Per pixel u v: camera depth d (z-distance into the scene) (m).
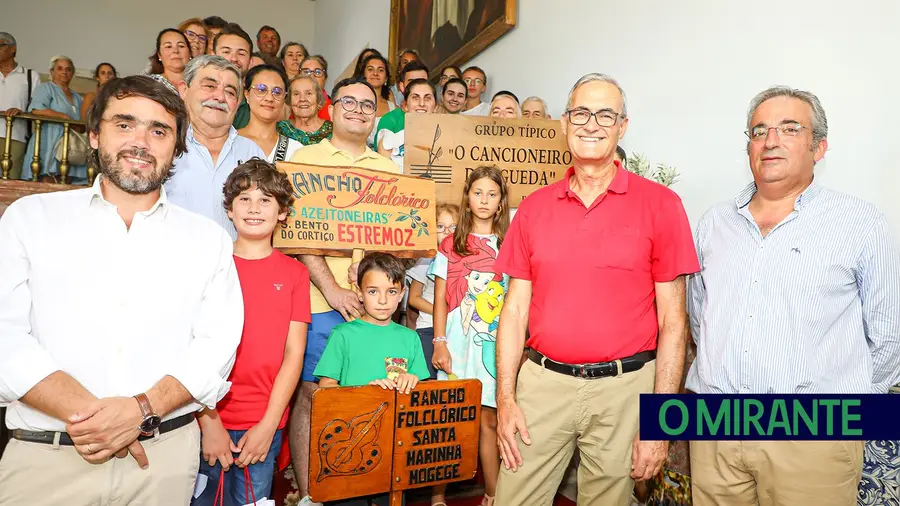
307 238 2.32
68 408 1.37
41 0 9.04
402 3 6.78
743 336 1.71
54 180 4.46
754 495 1.78
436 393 1.99
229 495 2.00
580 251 1.80
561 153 2.92
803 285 1.66
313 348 2.39
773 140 1.69
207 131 2.36
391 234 2.45
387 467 1.92
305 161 2.55
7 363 1.35
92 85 9.23
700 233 1.96
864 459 1.88
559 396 1.84
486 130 2.85
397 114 3.64
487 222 2.59
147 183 1.51
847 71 2.04
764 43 2.36
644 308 1.82
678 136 2.80
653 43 2.98
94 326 1.46
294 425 2.37
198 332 1.62
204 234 1.66
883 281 1.62
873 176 1.96
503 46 4.58
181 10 9.86
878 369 1.66
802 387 1.64
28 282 1.45
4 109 5.31
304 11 10.83
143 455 1.48
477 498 2.74
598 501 1.89
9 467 1.43
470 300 2.49
